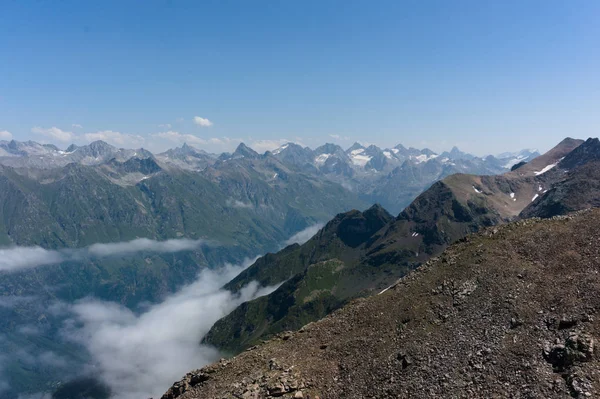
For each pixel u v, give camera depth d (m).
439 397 36.62
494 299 45.09
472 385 36.31
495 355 38.16
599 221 50.69
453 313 46.34
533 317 40.44
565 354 34.72
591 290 40.47
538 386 33.34
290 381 44.66
